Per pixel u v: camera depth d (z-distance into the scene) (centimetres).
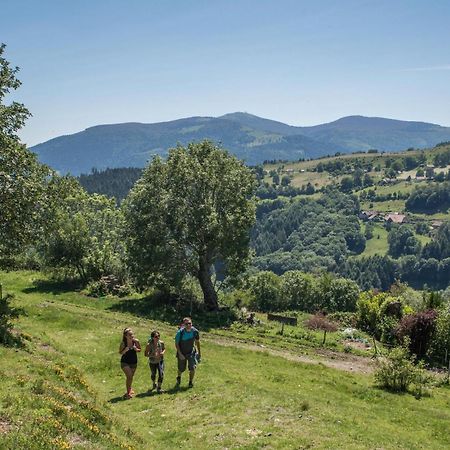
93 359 2489
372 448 1493
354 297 5562
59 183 3472
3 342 2112
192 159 5075
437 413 2212
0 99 2959
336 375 2848
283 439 1474
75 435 1245
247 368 2694
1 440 1045
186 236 4894
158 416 1725
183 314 4600
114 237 6450
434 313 3806
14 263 3712
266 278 5925
